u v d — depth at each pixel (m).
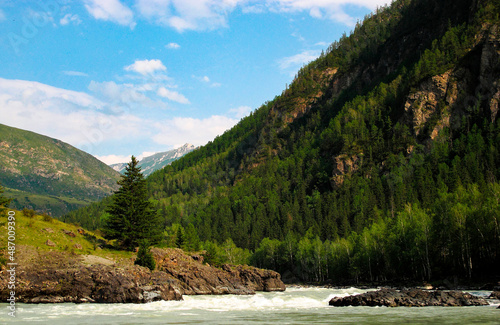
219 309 49.66
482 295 62.69
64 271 56.22
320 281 145.25
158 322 37.78
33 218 75.25
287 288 112.50
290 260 170.50
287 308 50.97
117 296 54.22
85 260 61.94
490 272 83.38
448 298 50.50
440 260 96.44
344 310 47.62
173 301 57.75
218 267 92.94
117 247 79.62
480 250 87.19
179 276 75.12
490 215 82.00
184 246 121.62
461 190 110.19
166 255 79.38
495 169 169.38
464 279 84.12
